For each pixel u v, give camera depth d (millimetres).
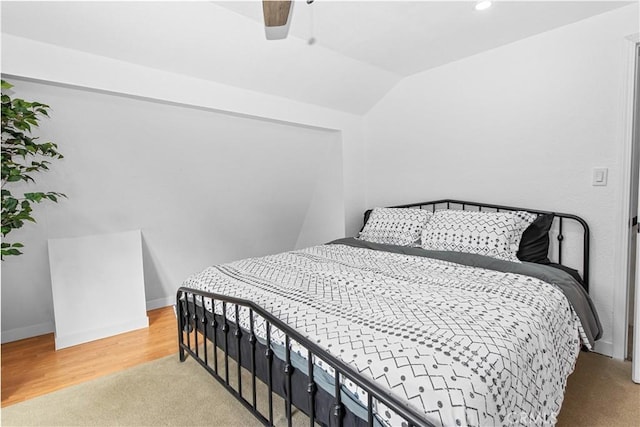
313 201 3787
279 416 1637
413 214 2668
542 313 1343
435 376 919
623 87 1989
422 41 2344
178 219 3061
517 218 2176
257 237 3779
